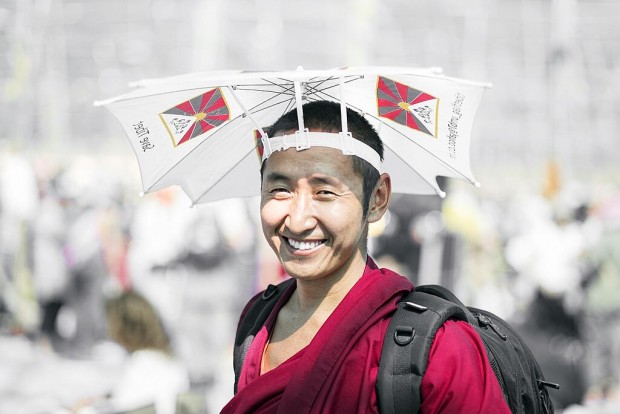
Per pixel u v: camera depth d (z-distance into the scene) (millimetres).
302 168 3686
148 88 3914
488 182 30297
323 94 4035
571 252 15031
